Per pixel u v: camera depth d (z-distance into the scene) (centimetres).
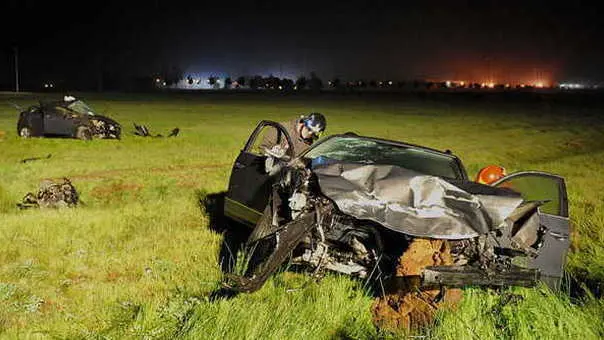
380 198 542
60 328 504
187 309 549
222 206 1054
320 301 581
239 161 809
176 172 1478
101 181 1266
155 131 2572
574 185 1532
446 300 557
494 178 799
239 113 4069
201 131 2652
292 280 646
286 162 676
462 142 2758
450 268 531
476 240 566
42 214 904
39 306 557
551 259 666
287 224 553
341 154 762
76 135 2067
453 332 527
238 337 498
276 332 509
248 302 562
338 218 591
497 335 542
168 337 498
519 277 560
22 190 1123
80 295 590
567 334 543
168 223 902
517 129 3597
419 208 540
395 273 569
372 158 750
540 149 2625
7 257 695
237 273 628
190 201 1084
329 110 4797
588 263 780
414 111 5056
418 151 767
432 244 557
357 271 604
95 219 879
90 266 688
